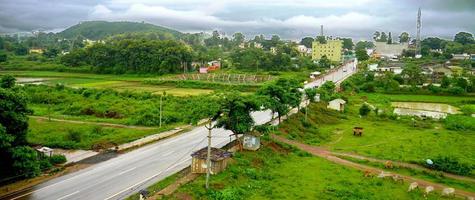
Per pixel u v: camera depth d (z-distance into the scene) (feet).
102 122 258.57
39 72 600.39
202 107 219.61
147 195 129.49
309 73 639.76
